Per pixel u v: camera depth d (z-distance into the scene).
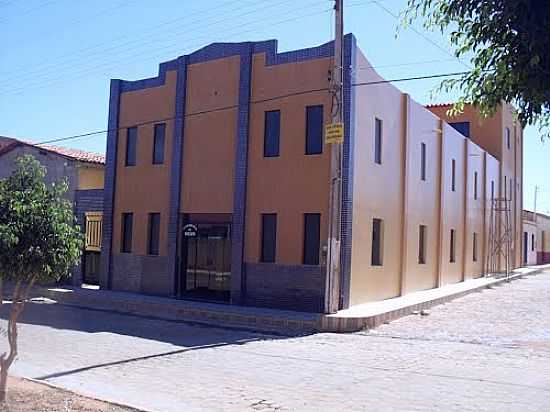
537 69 3.82
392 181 21.48
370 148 19.62
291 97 18.97
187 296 21.12
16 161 8.27
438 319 17.70
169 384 9.27
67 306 20.39
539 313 19.12
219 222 20.56
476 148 32.66
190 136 21.23
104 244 23.33
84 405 7.32
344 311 17.05
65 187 7.79
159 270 21.69
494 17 3.85
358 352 12.40
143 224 22.34
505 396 8.62
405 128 22.47
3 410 6.94
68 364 10.68
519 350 12.67
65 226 7.53
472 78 4.32
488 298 23.89
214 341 13.76
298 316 16.89
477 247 33.09
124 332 14.86
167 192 21.73
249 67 19.86
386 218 20.95
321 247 18.11
